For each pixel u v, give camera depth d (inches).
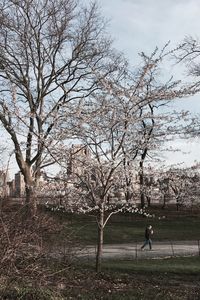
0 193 384.8
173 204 2167.8
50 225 410.6
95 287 486.6
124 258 1013.8
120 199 677.3
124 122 605.3
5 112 753.6
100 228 619.8
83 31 1443.2
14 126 697.6
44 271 389.7
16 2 1364.4
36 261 373.4
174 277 637.9
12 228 349.1
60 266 454.9
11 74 1355.8
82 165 620.1
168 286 551.2
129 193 684.7
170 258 1027.9
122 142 611.2
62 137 620.7
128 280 572.7
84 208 674.8
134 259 994.1
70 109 633.0
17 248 345.4
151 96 616.4
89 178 628.1
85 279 518.3
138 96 614.9
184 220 1865.2
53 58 1451.8
